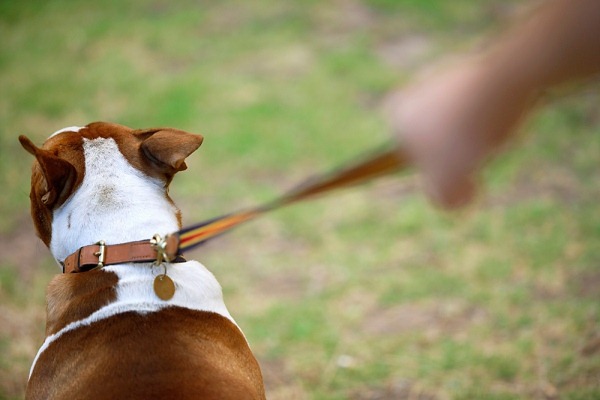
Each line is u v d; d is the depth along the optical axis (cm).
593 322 477
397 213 625
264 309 515
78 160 248
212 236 235
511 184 655
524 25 63
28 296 518
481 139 65
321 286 542
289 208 631
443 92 67
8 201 630
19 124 733
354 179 117
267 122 757
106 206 242
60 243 246
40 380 227
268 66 876
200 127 744
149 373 209
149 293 233
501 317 495
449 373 448
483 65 65
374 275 551
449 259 562
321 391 439
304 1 1047
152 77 838
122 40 926
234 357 231
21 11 989
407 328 494
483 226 597
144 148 250
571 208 615
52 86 808
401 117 69
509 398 422
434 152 67
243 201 641
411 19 995
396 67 874
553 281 527
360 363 461
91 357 218
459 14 1005
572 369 438
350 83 839
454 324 495
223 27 973
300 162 698
